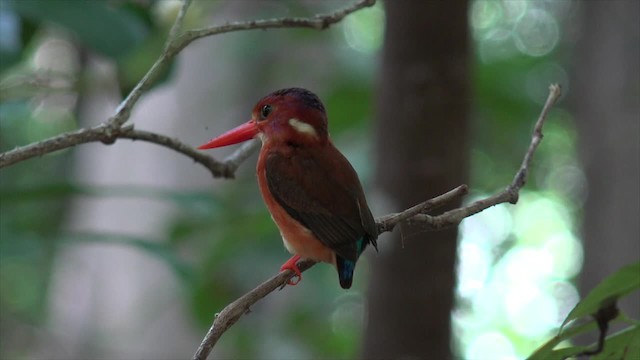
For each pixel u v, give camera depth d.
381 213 8.92
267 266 11.62
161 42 9.84
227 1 15.24
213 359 13.88
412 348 8.92
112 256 15.62
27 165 16.27
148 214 15.20
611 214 10.62
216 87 15.24
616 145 10.62
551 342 5.25
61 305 16.23
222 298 11.85
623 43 10.62
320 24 6.46
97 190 8.37
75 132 5.77
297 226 6.10
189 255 12.16
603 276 10.67
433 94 8.80
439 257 8.89
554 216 25.02
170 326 15.58
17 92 9.34
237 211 11.58
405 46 8.83
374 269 9.12
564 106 19.12
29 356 17.06
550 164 21.62
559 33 20.80
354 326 15.15
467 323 24.09
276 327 14.18
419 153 8.83
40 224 9.90
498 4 21.56
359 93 16.41
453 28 8.74
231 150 15.11
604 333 5.11
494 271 24.30
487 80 17.61
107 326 15.75
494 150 18.92
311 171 6.18
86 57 12.09
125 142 15.38
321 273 12.94
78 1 7.55
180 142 6.58
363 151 15.06
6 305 17.17
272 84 15.88
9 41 8.08
